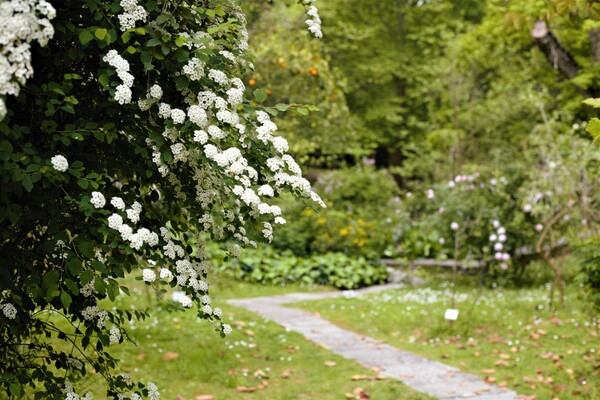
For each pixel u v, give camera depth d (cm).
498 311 879
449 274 1196
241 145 286
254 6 997
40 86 277
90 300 289
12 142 255
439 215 1111
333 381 589
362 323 844
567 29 1147
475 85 1522
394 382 582
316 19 338
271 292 1123
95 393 479
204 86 273
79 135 253
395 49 2103
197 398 519
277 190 289
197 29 285
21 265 274
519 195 1062
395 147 2119
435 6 2031
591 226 862
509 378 592
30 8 218
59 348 559
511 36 1205
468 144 1482
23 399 385
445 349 717
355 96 2102
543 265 1165
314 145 1110
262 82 984
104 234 248
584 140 946
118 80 268
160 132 273
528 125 1393
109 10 266
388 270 1281
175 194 301
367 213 1486
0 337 300
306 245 1353
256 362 641
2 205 260
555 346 706
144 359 607
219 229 301
